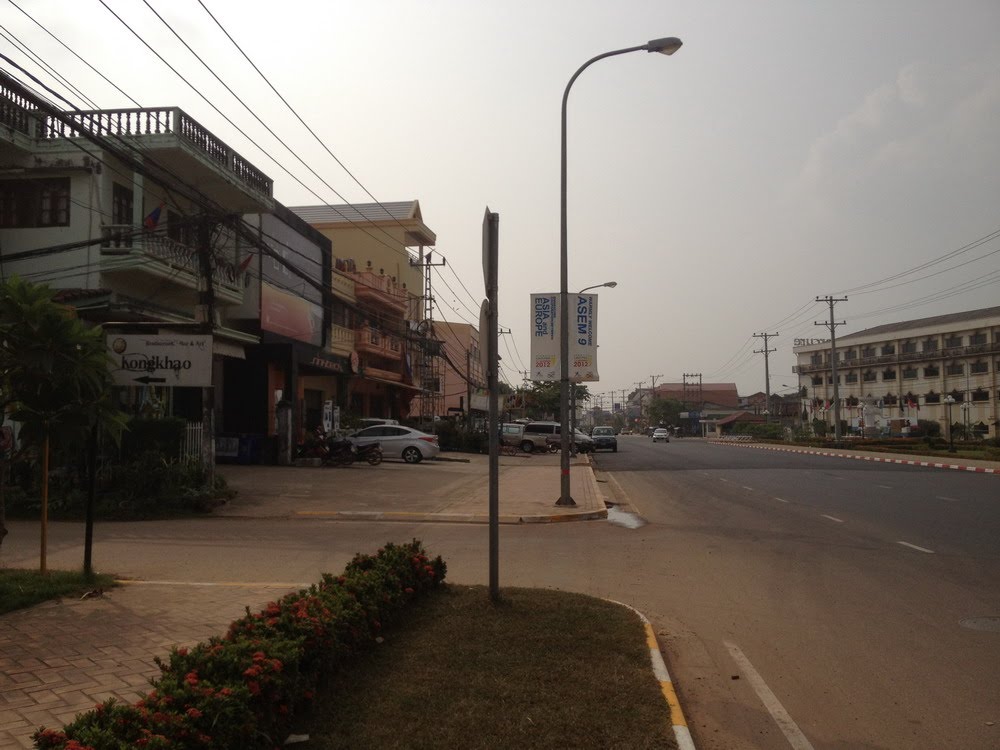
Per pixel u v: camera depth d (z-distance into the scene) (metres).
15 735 4.20
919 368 87.75
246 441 26.67
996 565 10.20
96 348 7.83
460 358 66.00
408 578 6.88
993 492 21.12
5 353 7.31
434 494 19.62
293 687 4.24
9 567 9.48
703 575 9.57
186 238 21.67
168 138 19.28
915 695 5.31
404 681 4.96
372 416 43.16
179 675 4.00
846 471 30.44
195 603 7.23
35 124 19.33
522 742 4.10
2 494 7.62
